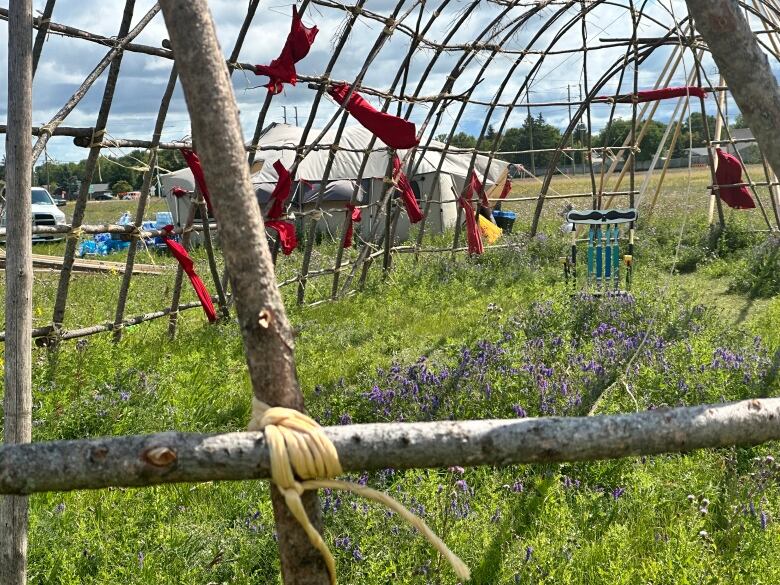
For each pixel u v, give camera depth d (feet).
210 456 6.27
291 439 6.33
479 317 35.17
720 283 43.65
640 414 6.82
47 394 21.77
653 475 17.25
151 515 15.51
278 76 30.09
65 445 6.23
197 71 6.60
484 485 16.51
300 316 36.70
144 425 20.31
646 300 32.19
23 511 12.30
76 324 32.83
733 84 7.47
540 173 221.05
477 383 22.00
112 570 13.46
